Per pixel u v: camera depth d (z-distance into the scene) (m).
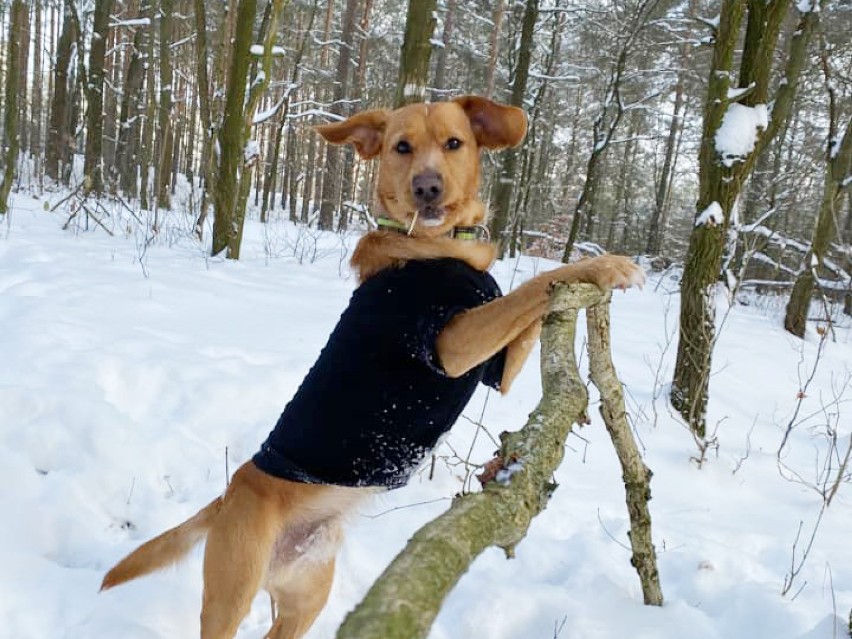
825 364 8.42
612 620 3.01
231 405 4.68
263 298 7.47
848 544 3.95
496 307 2.49
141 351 5.20
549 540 3.81
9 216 10.25
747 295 14.98
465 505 1.30
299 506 2.83
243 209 9.70
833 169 10.22
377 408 2.63
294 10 22.97
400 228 2.92
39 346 5.00
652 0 13.84
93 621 2.89
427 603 0.96
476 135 3.11
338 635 0.89
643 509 3.00
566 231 27.77
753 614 3.12
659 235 25.34
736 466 4.93
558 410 1.81
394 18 27.64
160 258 8.98
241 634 3.17
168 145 17.20
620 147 30.45
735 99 5.31
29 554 3.18
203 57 11.20
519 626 3.04
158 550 2.80
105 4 15.31
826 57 10.20
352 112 23.81
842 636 2.72
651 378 6.40
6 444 3.96
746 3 5.20
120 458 3.97
